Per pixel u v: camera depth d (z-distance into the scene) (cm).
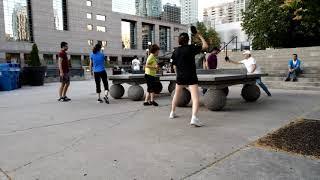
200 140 437
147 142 432
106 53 7350
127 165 340
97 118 627
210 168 324
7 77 1413
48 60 6275
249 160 345
